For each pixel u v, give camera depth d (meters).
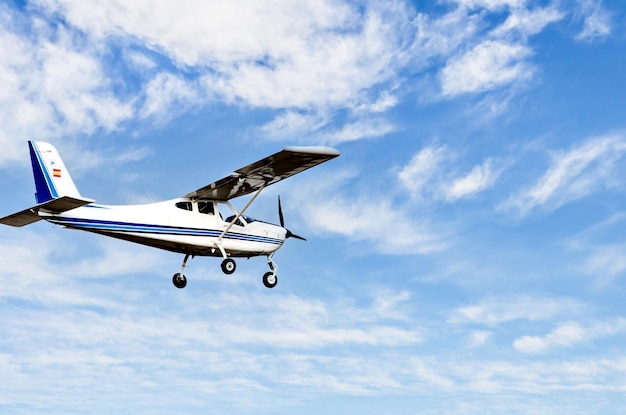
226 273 23.31
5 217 21.33
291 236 24.84
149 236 22.25
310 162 21.27
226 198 23.61
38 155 21.66
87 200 20.12
